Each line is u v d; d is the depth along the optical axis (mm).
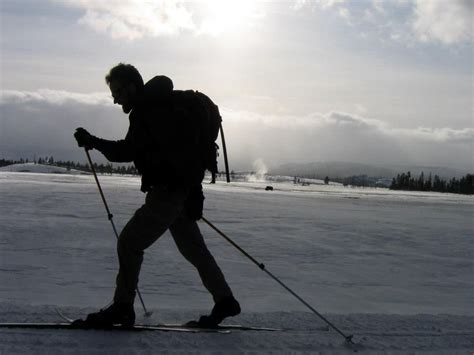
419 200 40531
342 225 13445
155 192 2955
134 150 2902
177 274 6082
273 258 7656
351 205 25641
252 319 3457
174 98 2947
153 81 2906
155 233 2961
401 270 7191
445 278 6734
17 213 11883
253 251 8203
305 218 15062
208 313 3568
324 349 2875
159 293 5059
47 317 3197
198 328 3115
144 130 2889
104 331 2934
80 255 7094
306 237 10383
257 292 5289
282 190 50750
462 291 5910
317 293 5387
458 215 21062
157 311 3590
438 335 3268
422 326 3449
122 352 2619
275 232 10953
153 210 2939
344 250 8883
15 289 4945
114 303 2982
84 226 10000
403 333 3283
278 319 3484
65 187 25578
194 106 2955
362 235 11305
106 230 9609
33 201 15445
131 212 13352
